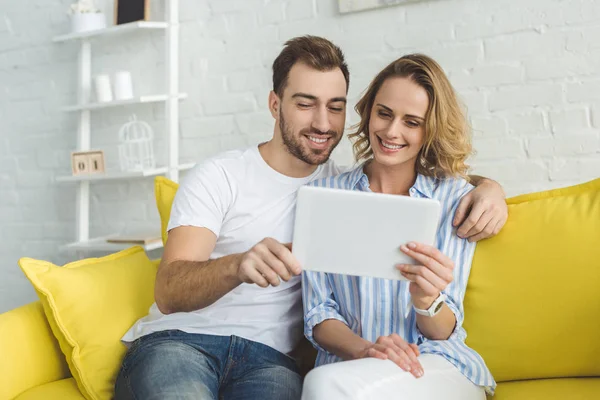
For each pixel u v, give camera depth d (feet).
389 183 5.01
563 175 6.91
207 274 4.30
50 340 5.34
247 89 8.46
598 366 4.51
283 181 5.16
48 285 5.11
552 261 4.62
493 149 7.18
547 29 6.84
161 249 9.20
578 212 4.69
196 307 4.50
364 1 7.57
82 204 9.15
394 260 3.92
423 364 4.05
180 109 8.91
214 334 4.84
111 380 5.02
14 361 4.99
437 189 4.92
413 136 4.70
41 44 9.89
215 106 8.68
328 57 5.05
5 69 10.17
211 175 5.06
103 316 5.22
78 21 9.02
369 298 4.68
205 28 8.66
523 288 4.66
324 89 4.99
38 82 9.96
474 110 7.23
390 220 3.82
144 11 8.55
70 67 9.71
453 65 7.29
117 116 9.41
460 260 4.74
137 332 5.15
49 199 10.02
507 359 4.67
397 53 7.54
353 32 7.75
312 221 3.84
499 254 4.76
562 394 4.29
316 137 5.08
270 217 5.07
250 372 4.69
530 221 4.78
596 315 4.49
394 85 4.69
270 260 3.93
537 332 4.60
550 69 6.87
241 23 8.42
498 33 7.06
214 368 4.75
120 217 9.46
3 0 10.11
